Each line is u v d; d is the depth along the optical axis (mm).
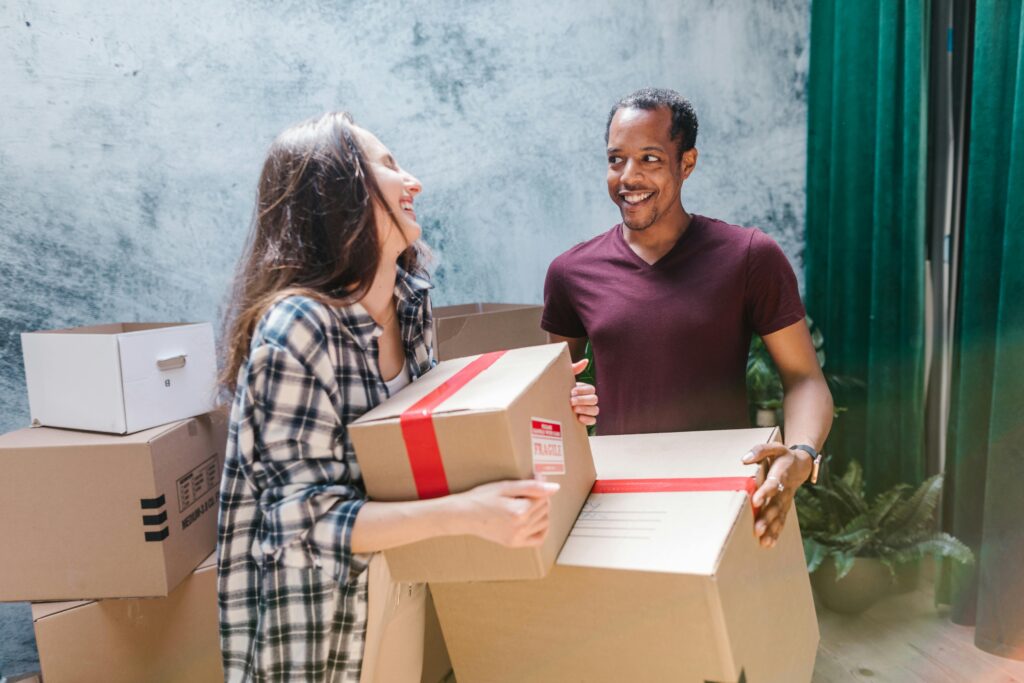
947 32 2174
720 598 806
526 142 2572
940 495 2242
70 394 1575
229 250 2320
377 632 1022
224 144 2281
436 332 1882
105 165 2174
